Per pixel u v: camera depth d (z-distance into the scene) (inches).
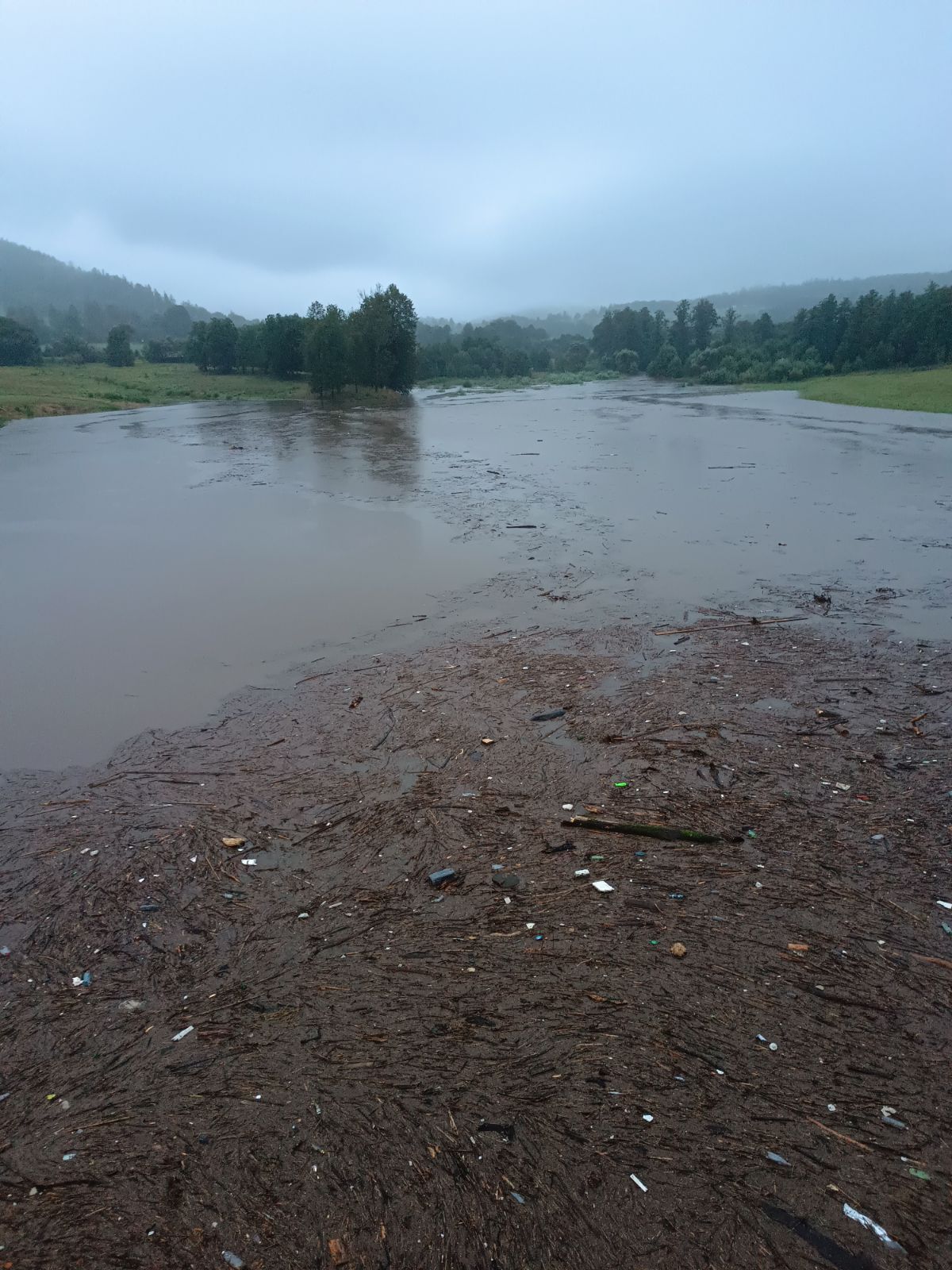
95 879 170.4
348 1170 104.2
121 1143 109.1
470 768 213.9
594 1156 105.3
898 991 134.5
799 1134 108.2
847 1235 95.2
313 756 223.8
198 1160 106.0
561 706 253.3
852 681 270.8
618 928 151.3
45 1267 93.4
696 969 140.2
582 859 173.6
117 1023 131.3
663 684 269.6
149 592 392.2
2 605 374.3
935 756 215.6
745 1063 120.1
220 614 358.0
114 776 216.5
